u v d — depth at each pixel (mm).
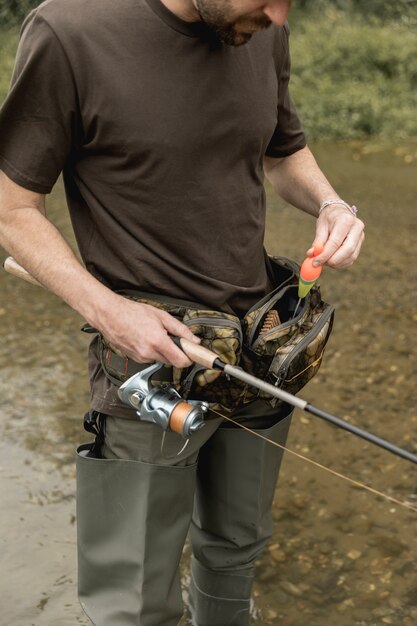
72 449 3260
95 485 1939
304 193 2180
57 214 5957
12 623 2447
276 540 2805
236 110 1805
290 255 5246
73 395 3637
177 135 1749
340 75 9477
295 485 3070
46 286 1820
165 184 1781
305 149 2236
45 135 1753
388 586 2615
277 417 2145
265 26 1656
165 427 1776
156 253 1824
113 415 1901
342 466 3180
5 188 1798
